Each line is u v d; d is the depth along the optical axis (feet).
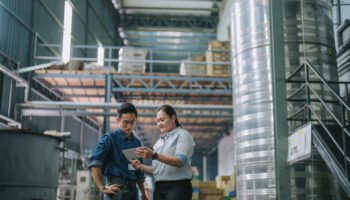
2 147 27.96
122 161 14.08
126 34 113.29
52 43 61.62
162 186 14.10
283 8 26.11
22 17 51.19
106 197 13.71
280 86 25.05
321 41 25.99
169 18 115.44
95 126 82.58
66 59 67.26
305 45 25.64
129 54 60.34
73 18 70.44
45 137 30.22
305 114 24.49
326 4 27.07
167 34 114.52
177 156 13.47
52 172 30.71
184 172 14.02
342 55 34.45
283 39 25.71
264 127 25.25
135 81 59.88
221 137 98.58
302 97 24.90
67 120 66.13
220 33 109.29
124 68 60.49
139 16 114.32
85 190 52.85
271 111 25.22
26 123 52.70
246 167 25.75
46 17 59.26
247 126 26.13
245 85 26.71
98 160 13.60
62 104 51.83
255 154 25.32
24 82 50.67
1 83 46.55
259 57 26.25
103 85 60.80
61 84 60.49
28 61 53.16
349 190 16.78
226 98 67.46
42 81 58.03
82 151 72.33
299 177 23.76
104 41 94.84
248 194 25.35
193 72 62.64
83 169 66.59
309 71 25.12
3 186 27.53
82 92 64.28
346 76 33.65
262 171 24.81
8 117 47.73
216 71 61.62
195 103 71.20
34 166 29.07
